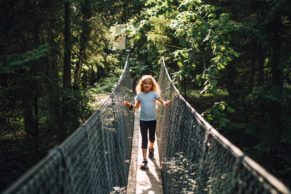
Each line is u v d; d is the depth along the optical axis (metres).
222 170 2.08
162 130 7.12
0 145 6.09
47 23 6.28
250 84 8.05
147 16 7.58
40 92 5.71
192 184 3.08
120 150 4.76
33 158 6.04
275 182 1.31
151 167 6.32
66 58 7.37
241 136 7.72
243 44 7.25
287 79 7.09
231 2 7.67
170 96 6.21
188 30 6.52
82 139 2.21
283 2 6.16
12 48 5.91
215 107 6.41
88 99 6.73
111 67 14.54
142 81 6.12
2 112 5.56
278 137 6.71
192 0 6.55
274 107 6.82
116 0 9.56
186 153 3.58
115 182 3.97
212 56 7.11
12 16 5.52
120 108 5.46
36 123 6.23
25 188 1.22
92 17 8.73
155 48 10.36
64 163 1.75
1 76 5.48
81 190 2.08
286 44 6.85
